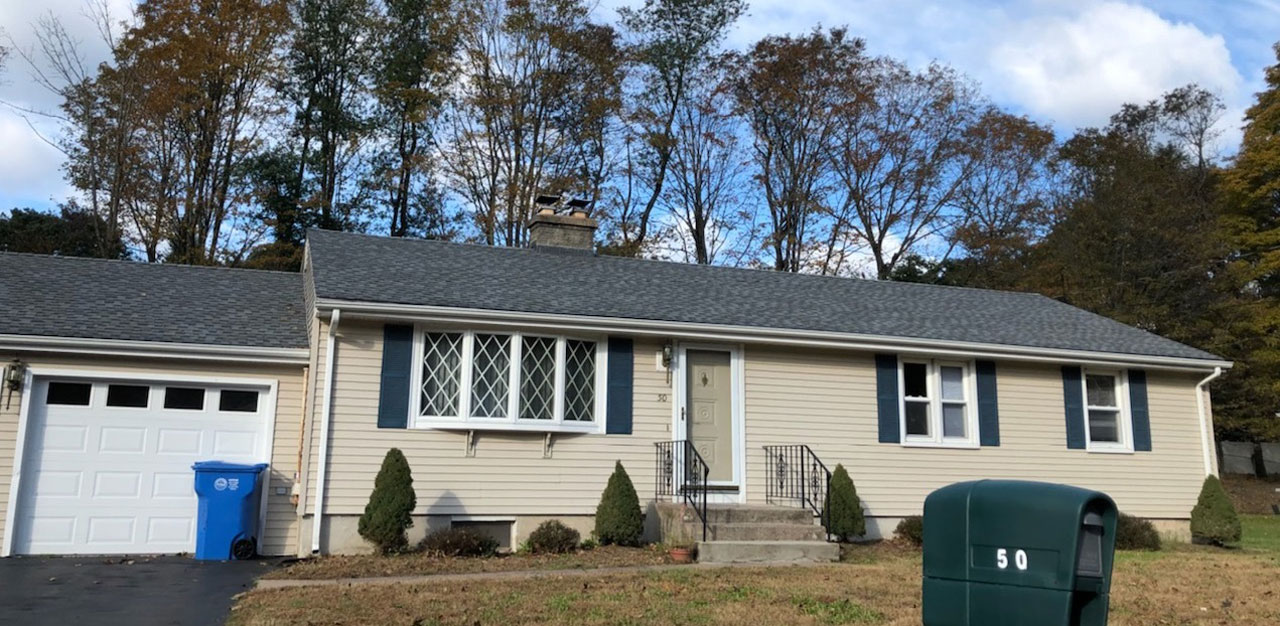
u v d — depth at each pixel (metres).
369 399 12.13
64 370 11.64
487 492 12.46
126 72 25.05
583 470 12.97
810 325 14.38
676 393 13.65
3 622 7.29
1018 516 4.26
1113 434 16.14
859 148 32.66
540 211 17.28
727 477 13.71
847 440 14.45
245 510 11.49
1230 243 30.31
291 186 28.11
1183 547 14.96
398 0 30.72
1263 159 29.31
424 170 29.88
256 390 12.46
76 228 28.06
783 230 32.69
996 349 15.10
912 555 12.66
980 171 33.19
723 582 9.53
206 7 25.95
